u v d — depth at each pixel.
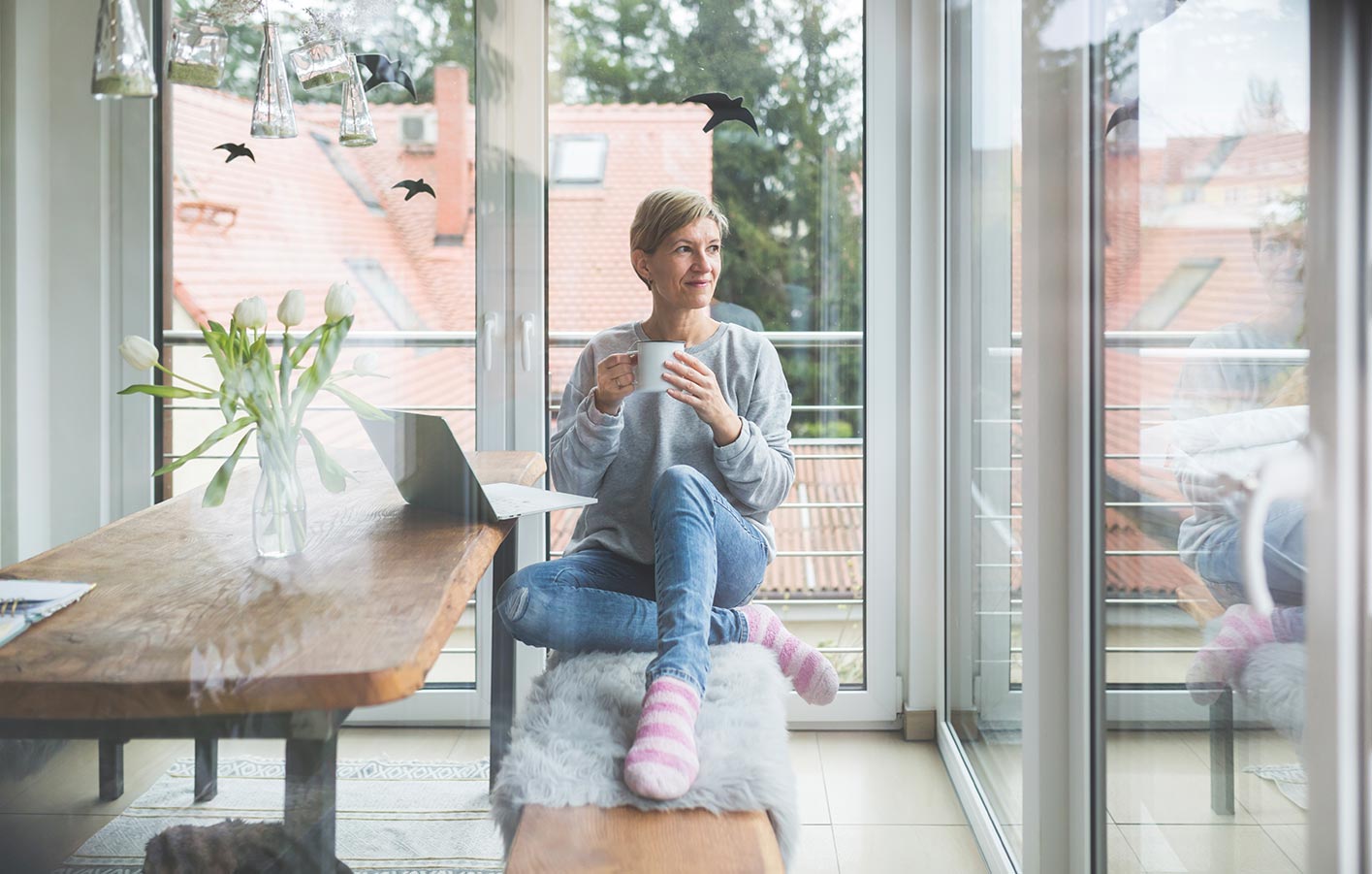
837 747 2.57
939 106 2.50
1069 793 1.59
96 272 2.34
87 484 2.34
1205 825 1.22
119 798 1.34
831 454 2.62
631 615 1.98
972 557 2.27
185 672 1.06
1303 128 1.01
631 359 2.17
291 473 1.47
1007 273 1.92
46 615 1.19
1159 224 1.28
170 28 2.32
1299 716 1.04
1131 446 1.38
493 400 2.53
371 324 2.48
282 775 1.35
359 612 1.21
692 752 1.46
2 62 2.28
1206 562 1.19
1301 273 1.02
